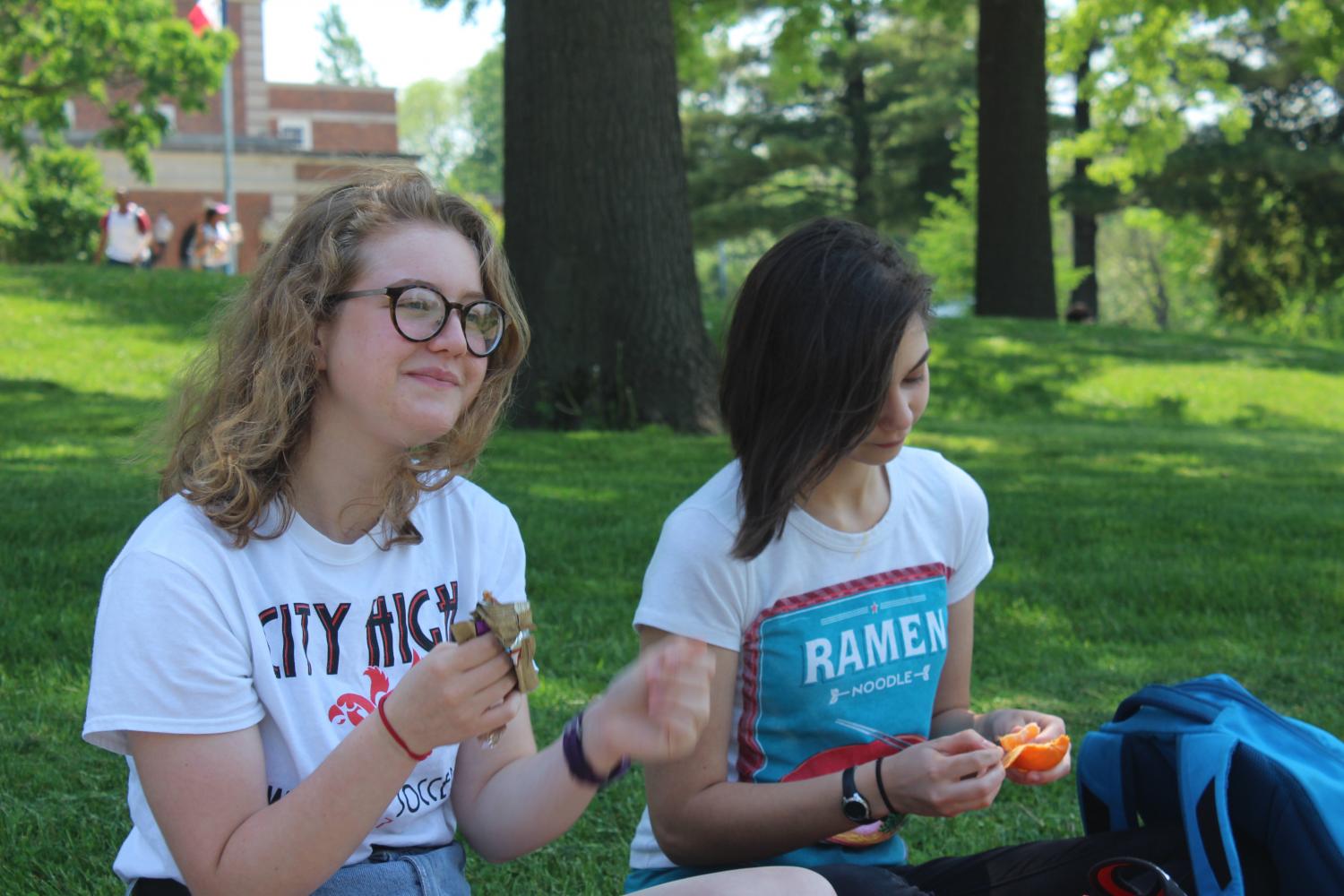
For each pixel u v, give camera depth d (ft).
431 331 5.86
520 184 34.17
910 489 7.59
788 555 7.11
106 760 10.91
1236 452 36.27
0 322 43.19
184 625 5.60
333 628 6.06
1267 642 15.60
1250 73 99.66
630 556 18.93
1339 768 7.00
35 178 91.91
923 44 120.98
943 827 10.43
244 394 6.06
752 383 7.00
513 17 34.04
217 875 5.46
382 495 6.22
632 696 5.67
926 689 7.48
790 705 7.16
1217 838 6.76
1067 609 16.98
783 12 63.77
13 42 64.44
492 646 5.26
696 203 123.65
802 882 5.83
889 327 6.74
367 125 164.35
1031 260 61.46
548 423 33.71
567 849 9.87
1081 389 49.52
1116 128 69.62
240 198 124.16
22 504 19.90
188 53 66.80
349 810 5.32
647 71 33.78
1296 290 113.60
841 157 120.16
